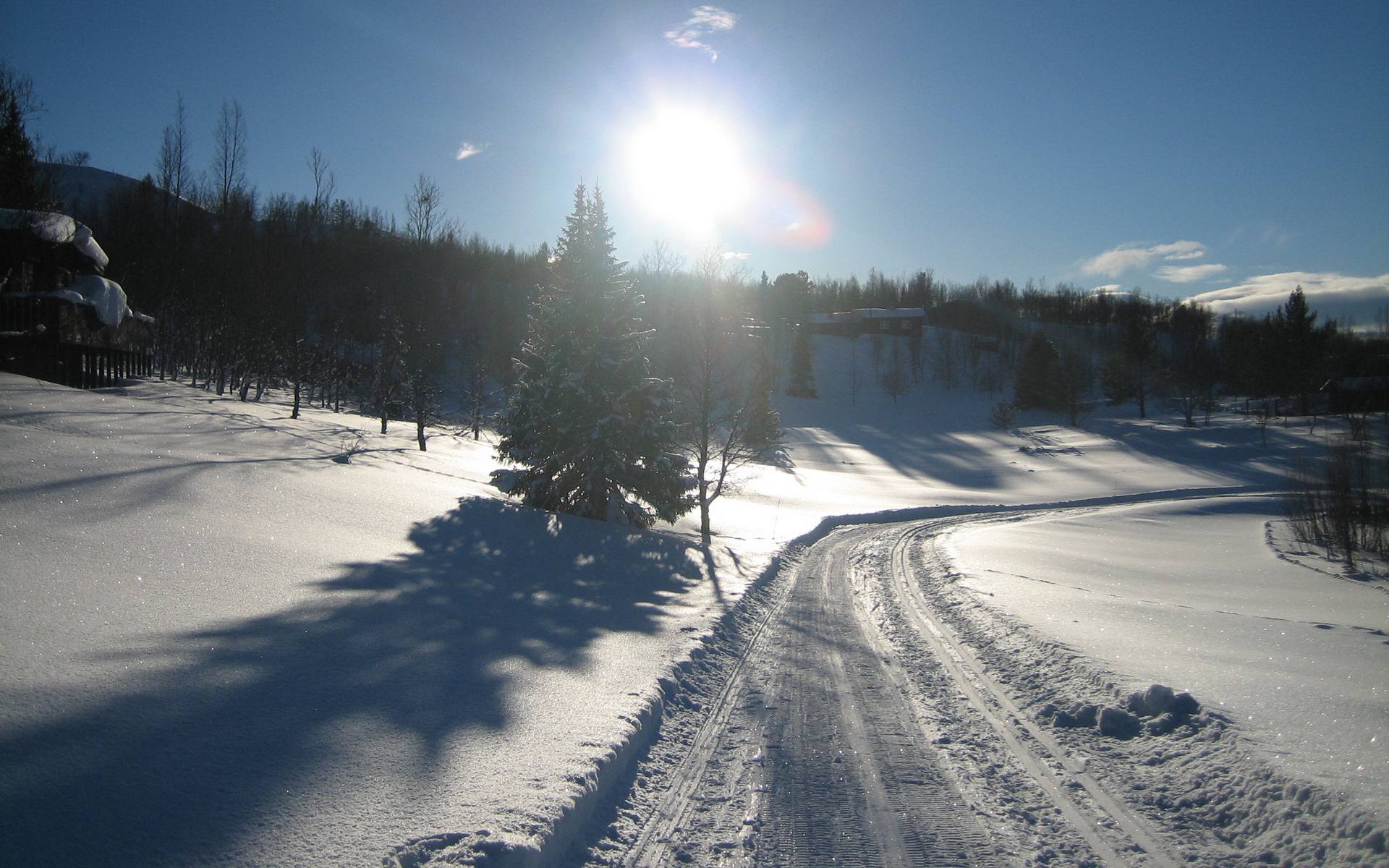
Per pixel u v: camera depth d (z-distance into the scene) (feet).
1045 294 512.22
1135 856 15.31
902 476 190.19
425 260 275.80
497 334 209.87
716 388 83.87
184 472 48.80
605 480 70.90
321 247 253.85
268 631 24.61
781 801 17.80
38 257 104.78
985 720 24.43
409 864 12.66
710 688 27.22
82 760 14.33
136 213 201.57
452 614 31.30
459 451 123.44
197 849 12.23
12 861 11.19
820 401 320.70
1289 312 272.92
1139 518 125.29
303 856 12.48
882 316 414.00
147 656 20.30
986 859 15.17
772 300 399.24
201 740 16.10
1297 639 33.58
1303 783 16.71
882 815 17.13
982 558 71.20
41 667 18.06
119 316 110.11
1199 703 22.91
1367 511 88.74
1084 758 20.81
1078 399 286.25
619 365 71.05
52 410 61.52
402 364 157.69
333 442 90.68
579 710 21.67
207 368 149.89
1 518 30.63
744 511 113.29
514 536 54.60
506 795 15.57
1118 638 33.88
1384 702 22.34
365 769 15.98
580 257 72.64
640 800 17.47
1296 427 224.74
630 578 48.21
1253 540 99.91
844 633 39.37
